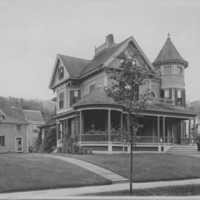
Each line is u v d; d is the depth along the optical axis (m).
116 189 12.59
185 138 35.06
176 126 35.47
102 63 29.64
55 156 21.97
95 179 14.23
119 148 26.88
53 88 37.81
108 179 14.54
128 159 20.42
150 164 18.80
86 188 12.91
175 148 30.55
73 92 34.44
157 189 12.67
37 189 12.59
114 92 12.93
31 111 80.94
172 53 36.16
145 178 15.30
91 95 27.95
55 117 34.06
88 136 26.88
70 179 13.98
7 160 18.30
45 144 38.62
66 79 34.03
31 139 74.62
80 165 17.78
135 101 12.79
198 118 59.88
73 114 30.41
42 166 16.45
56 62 36.97
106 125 28.47
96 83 31.14
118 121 29.33
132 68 12.80
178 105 35.12
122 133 12.88
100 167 17.61
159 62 36.00
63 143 29.05
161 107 31.75
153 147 29.44
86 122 29.47
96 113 29.23
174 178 15.90
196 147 32.06
